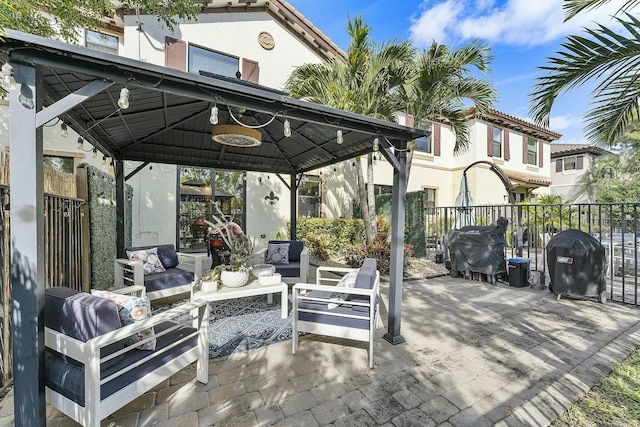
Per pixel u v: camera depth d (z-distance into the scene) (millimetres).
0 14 2012
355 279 2971
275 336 3312
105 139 4262
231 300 4668
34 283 1728
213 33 7734
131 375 1886
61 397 1783
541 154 14000
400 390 2326
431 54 6121
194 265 4887
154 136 4578
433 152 11883
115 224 5219
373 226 7262
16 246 1716
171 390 2309
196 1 6367
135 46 6953
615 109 3344
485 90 6586
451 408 2117
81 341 1778
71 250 3627
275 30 8586
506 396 2248
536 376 2514
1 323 2285
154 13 5527
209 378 2475
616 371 2568
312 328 2877
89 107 3053
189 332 2355
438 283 5750
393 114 6961
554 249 4645
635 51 2848
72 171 6551
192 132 4656
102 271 4523
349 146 4555
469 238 5887
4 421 1957
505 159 12391
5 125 6008
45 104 2611
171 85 2143
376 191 10750
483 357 2838
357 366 2678
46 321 1948
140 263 3926
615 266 6402
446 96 6523
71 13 4602
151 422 1966
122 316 1991
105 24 7055
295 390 2320
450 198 12297
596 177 14477
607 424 1956
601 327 3533
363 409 2107
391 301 3176
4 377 2299
